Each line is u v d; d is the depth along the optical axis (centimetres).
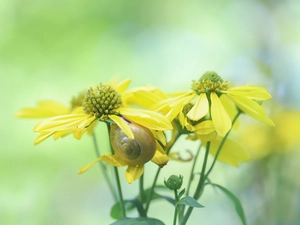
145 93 31
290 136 53
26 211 76
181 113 29
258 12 88
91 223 78
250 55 73
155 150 28
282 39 83
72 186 81
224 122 29
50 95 92
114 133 28
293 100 61
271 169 52
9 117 86
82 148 83
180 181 28
